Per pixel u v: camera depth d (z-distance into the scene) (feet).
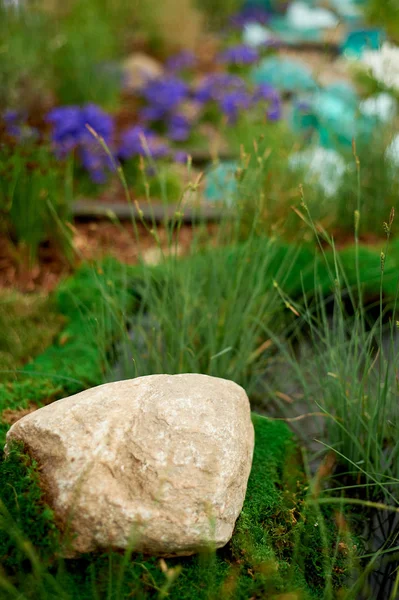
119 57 23.79
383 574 6.93
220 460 6.20
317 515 7.30
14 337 10.01
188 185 8.36
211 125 20.56
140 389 6.66
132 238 13.53
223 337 9.23
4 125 13.61
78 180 15.25
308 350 10.12
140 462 6.06
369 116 14.74
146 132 16.21
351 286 10.78
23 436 6.48
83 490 5.91
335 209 13.12
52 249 12.48
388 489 7.74
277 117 17.12
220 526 6.06
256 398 9.36
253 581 6.30
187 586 6.05
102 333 9.00
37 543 5.95
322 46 27.30
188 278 9.07
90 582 5.92
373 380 8.79
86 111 14.79
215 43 28.68
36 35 19.45
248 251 9.38
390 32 18.03
